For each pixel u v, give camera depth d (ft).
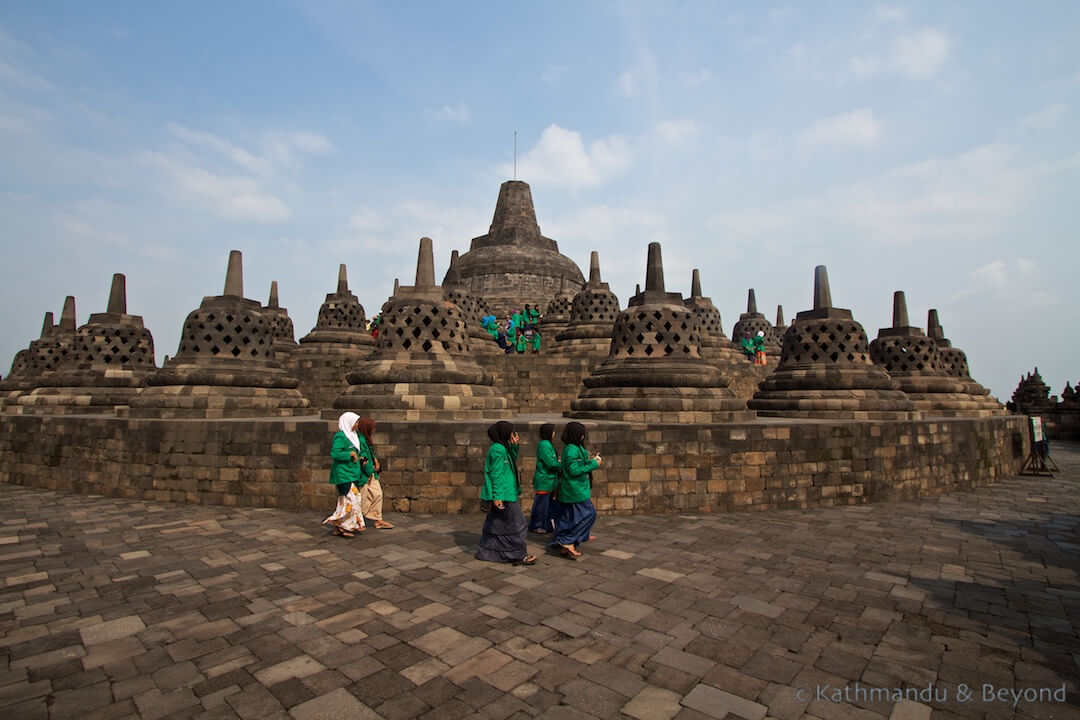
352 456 27.81
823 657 15.48
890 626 17.57
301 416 47.65
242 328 45.98
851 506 37.06
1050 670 14.88
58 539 27.50
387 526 30.04
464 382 39.81
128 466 39.17
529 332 85.10
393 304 41.16
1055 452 80.28
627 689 13.69
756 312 107.24
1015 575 22.62
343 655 15.37
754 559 24.56
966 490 44.60
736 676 14.38
